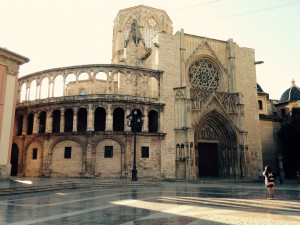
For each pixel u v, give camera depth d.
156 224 9.73
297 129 47.25
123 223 9.95
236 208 13.62
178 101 40.50
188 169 37.69
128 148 36.62
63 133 37.41
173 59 42.09
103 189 24.72
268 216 11.25
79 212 12.38
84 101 37.47
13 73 31.12
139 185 29.31
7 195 19.17
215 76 46.19
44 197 18.23
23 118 41.62
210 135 43.34
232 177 41.84
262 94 57.84
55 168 37.31
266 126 51.00
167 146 38.88
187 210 12.96
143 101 38.53
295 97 58.06
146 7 58.84
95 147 36.38
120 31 57.72
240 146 42.50
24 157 39.97
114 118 39.19
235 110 43.91
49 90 40.31
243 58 47.53
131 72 39.81
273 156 50.03
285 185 32.69
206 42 45.53
